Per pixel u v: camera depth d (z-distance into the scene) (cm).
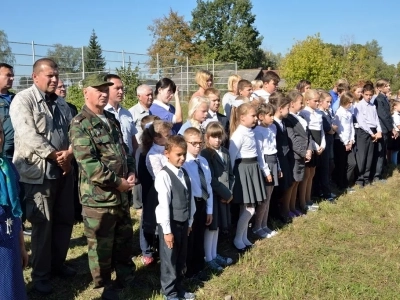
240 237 478
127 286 380
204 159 409
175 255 356
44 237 373
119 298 362
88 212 341
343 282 397
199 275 404
